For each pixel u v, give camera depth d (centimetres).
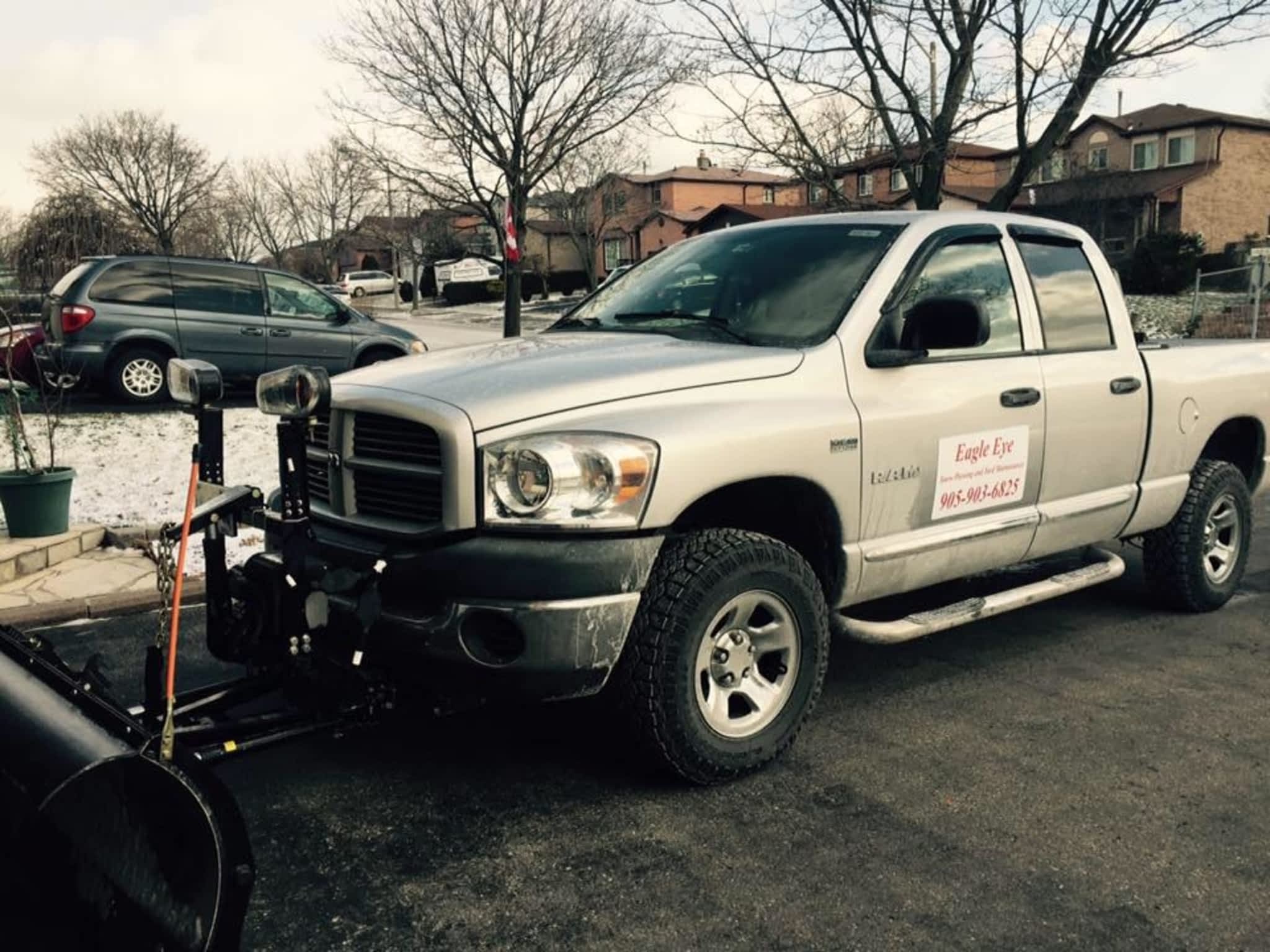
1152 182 4572
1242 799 362
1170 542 559
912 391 416
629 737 356
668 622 343
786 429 368
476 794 365
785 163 1020
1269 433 600
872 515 403
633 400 351
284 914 294
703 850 327
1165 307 2848
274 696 423
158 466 890
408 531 338
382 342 1351
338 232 5428
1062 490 483
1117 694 459
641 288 482
